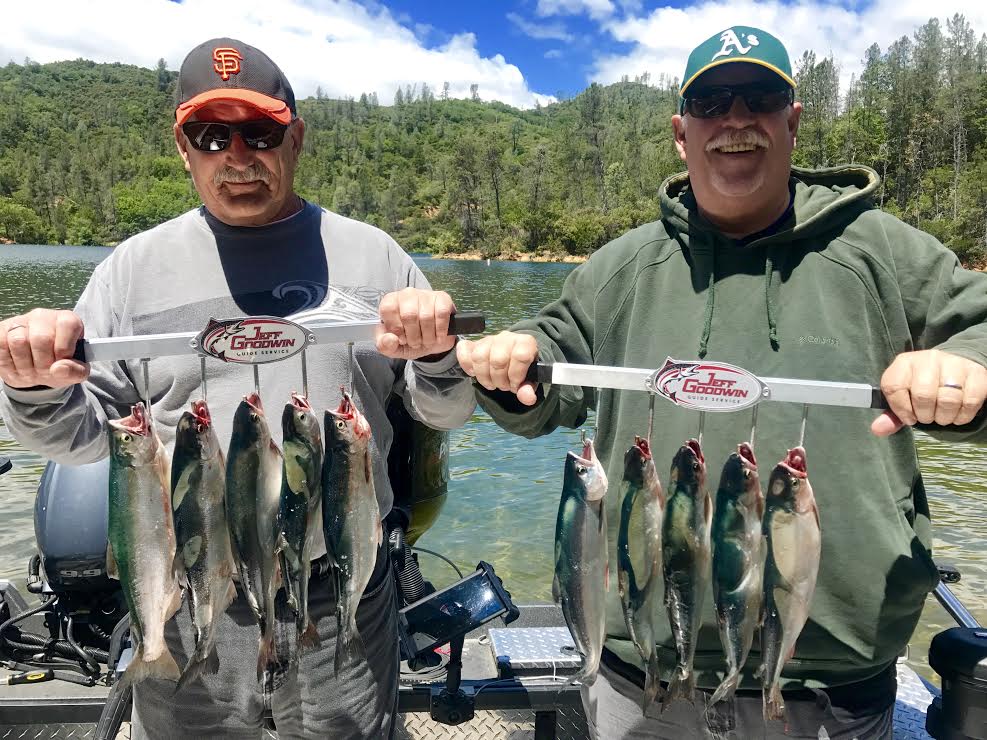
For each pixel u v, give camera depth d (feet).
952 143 228.84
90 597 10.37
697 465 5.40
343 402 5.86
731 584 5.33
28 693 9.58
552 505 22.39
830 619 6.20
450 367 6.39
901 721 8.59
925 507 6.65
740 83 6.39
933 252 6.30
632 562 5.51
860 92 292.81
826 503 6.19
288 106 7.25
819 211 6.48
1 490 22.21
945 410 4.80
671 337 6.86
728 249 6.77
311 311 6.84
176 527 5.72
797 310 6.48
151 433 5.82
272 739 8.41
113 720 7.64
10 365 5.48
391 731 7.59
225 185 6.97
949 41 273.54
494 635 9.90
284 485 5.78
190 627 6.98
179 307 7.13
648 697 5.56
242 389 6.98
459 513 21.72
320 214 7.72
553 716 8.74
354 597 5.86
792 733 6.37
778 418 6.34
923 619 15.76
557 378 5.64
